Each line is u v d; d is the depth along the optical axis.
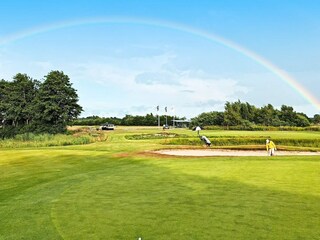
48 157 32.66
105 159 31.33
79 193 17.23
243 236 10.85
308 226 11.72
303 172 23.06
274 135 69.00
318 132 86.62
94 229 11.71
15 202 15.56
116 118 161.62
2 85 96.12
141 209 14.10
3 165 27.88
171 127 136.00
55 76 86.00
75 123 151.88
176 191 17.42
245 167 25.81
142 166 27.03
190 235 10.99
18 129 87.94
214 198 15.81
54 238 10.95
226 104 127.31
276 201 15.10
